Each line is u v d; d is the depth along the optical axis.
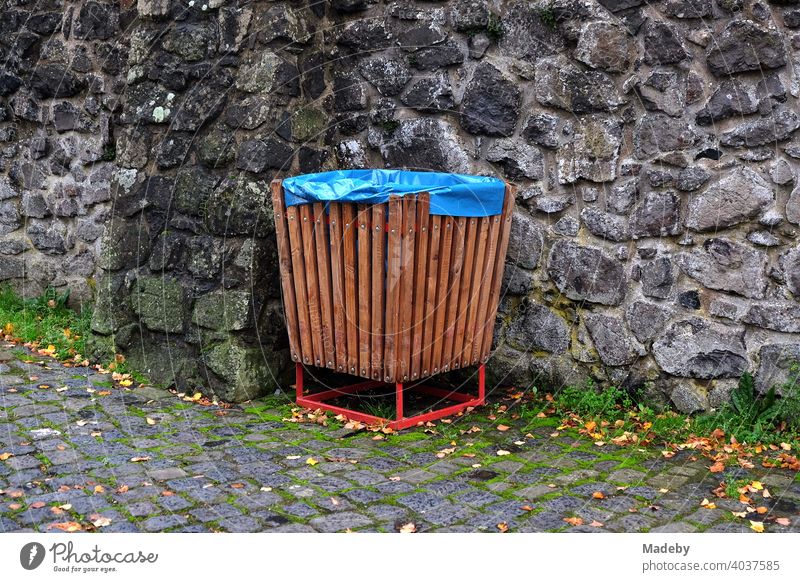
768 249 4.02
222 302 4.61
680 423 4.16
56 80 6.08
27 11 6.21
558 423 4.30
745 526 3.11
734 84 4.04
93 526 3.04
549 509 3.25
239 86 4.63
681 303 4.25
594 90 4.38
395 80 4.91
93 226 6.04
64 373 4.93
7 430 4.00
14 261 6.50
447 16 4.73
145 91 4.93
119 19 5.76
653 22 4.20
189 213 4.75
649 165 4.28
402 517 3.16
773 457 3.77
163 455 3.77
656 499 3.36
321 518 3.14
